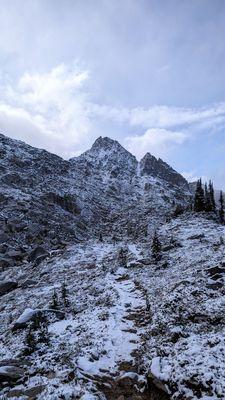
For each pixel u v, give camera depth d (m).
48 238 69.19
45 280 41.78
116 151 190.38
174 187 165.62
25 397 15.09
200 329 19.95
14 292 39.53
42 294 35.28
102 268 41.97
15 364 18.23
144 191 142.50
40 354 19.84
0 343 23.30
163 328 21.06
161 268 38.00
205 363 15.23
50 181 111.50
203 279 27.84
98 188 131.50
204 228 59.31
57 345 20.94
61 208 91.88
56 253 55.97
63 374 16.91
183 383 14.46
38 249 56.97
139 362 17.92
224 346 16.47
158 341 19.69
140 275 36.78
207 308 22.16
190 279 28.64
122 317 24.88
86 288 34.50
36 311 26.11
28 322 25.05
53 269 46.41
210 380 14.02
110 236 81.44
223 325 19.66
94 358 18.70
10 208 75.56
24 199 83.19
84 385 15.98
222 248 39.69
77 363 17.98
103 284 34.75
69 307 29.11
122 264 42.91
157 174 176.38
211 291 25.27
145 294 29.42
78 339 21.55
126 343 20.50
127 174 166.62
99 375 17.03
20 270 50.03
